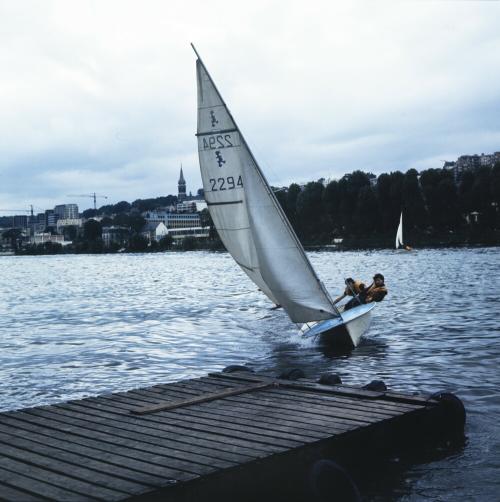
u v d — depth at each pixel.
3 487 9.02
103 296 55.59
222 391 14.41
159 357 24.14
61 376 21.22
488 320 30.72
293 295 24.33
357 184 175.25
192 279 78.06
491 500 10.09
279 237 24.17
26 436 11.52
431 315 33.19
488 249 130.75
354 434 11.38
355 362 21.58
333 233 182.88
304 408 12.90
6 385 20.02
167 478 9.23
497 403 15.58
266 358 23.11
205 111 26.48
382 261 98.06
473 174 157.62
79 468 9.75
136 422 12.27
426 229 159.50
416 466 11.52
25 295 60.00
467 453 12.08
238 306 42.53
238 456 10.09
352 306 27.64
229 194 26.80
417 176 160.38
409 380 18.47
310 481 10.26
